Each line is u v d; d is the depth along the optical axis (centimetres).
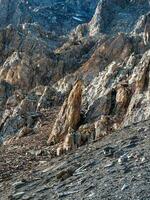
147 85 6738
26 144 7525
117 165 3312
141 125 4716
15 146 7500
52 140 7188
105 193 2788
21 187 3762
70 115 7388
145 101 6341
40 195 3247
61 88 14800
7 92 15275
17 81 17388
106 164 3431
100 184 2989
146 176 2884
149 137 3928
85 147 4684
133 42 18475
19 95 13838
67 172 3584
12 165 5562
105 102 7525
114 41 18338
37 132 8812
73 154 4512
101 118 6600
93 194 2831
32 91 13912
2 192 3847
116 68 10844
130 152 3538
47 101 12594
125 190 2741
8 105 13562
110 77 10344
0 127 11325
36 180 3859
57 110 11519
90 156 3953
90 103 8338
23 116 11044
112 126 6272
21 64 17762
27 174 4462
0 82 15625
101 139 4850
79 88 7662
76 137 6069
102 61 17225
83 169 3550
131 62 10856
